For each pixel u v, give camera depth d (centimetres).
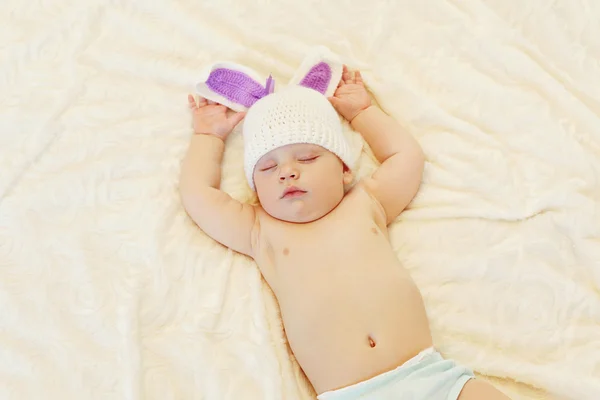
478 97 139
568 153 129
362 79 144
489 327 120
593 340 117
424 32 146
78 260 118
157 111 139
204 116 136
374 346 110
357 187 130
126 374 108
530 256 124
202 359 113
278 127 123
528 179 129
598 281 120
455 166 133
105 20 146
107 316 114
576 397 111
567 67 140
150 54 145
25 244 119
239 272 125
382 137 135
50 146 132
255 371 114
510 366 116
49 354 109
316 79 140
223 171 136
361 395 107
